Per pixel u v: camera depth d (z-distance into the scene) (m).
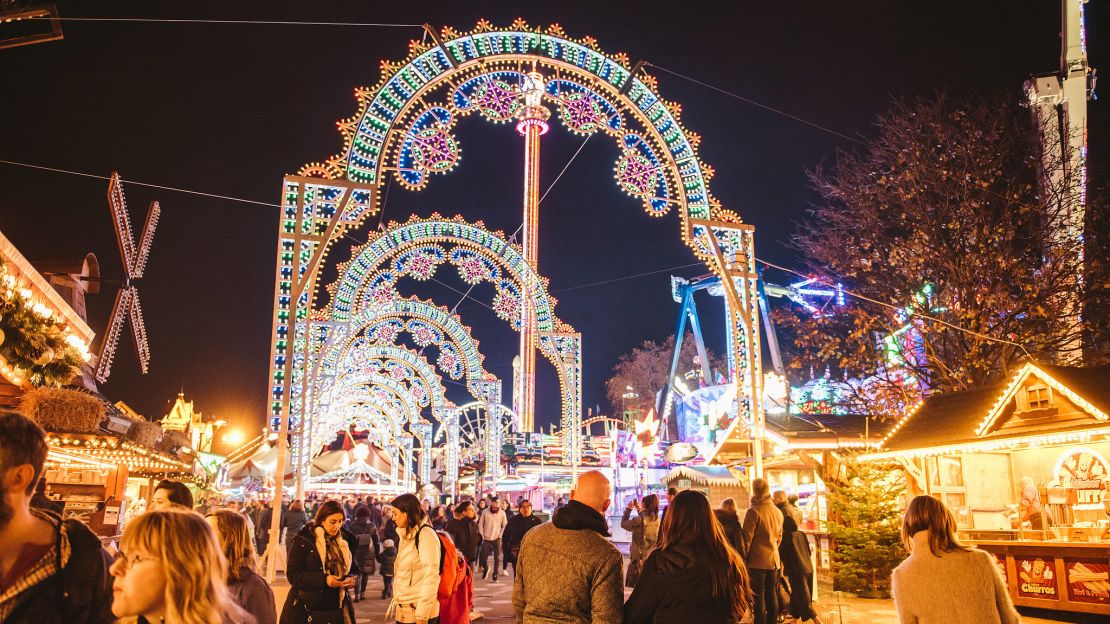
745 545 8.61
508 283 27.70
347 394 35.94
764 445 16.73
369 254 24.33
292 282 12.85
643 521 12.33
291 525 15.70
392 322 32.31
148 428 11.20
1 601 2.61
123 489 12.56
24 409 9.27
